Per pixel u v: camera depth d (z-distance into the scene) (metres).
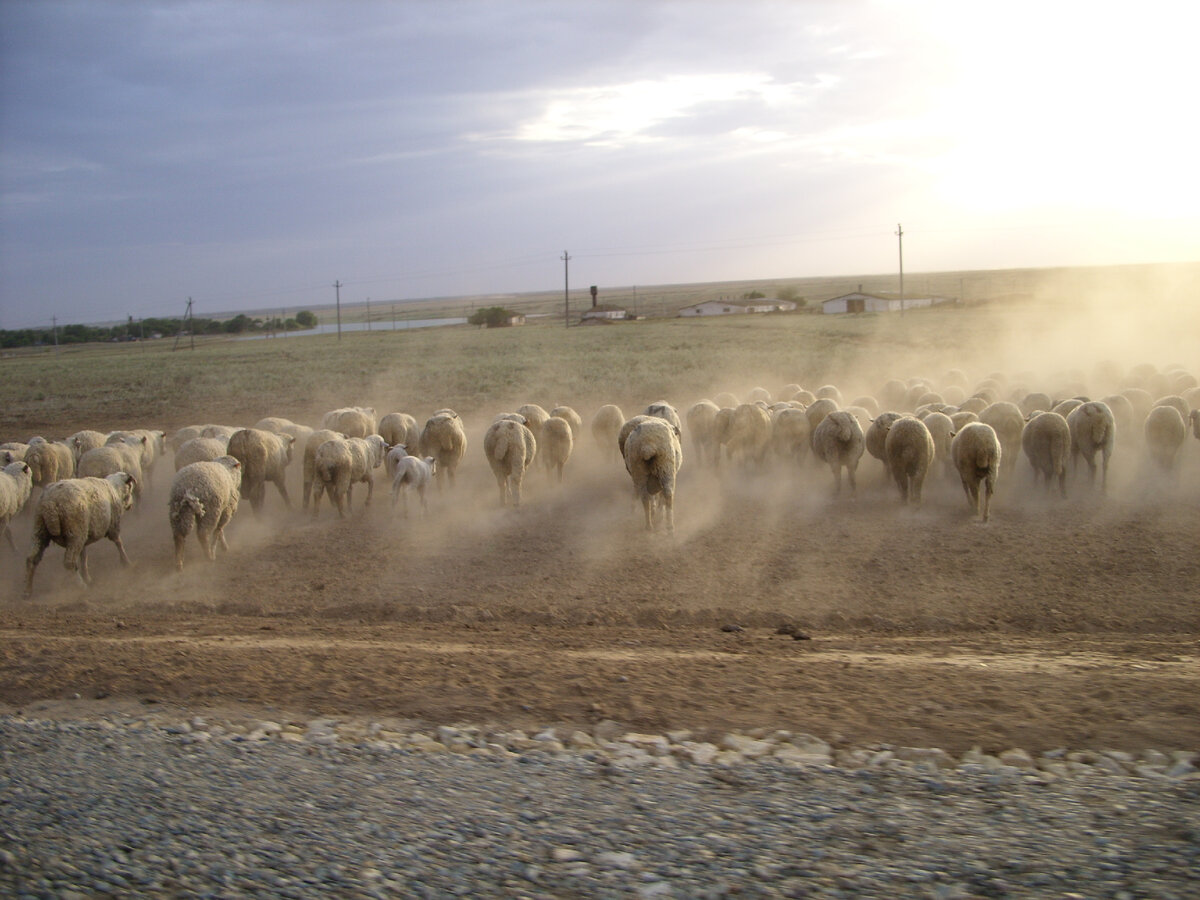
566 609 11.64
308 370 52.25
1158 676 7.69
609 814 5.43
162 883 4.77
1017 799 5.42
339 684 8.20
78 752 6.70
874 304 103.25
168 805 5.73
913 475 15.66
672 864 4.80
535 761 6.30
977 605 11.10
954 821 5.17
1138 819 5.09
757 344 57.03
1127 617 10.48
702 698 7.52
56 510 12.98
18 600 12.94
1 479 14.48
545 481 19.88
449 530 16.06
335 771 6.24
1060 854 4.73
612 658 9.05
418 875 4.80
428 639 10.29
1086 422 16.14
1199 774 5.66
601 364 48.38
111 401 42.62
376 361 56.69
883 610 11.13
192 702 7.88
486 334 86.50
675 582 12.56
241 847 5.15
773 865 4.74
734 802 5.53
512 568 13.58
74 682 8.46
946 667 8.33
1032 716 6.82
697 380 40.12
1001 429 17.53
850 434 16.72
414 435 22.17
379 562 14.23
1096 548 12.92
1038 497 16.22
